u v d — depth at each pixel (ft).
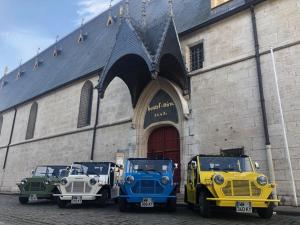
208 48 51.67
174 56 49.90
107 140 64.34
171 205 33.45
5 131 104.88
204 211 29.01
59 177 48.08
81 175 40.52
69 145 74.18
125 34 53.42
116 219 28.12
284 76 41.27
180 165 50.72
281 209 33.40
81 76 76.48
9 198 60.80
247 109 43.75
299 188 36.78
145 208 37.73
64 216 30.37
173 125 53.06
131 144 58.23
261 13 46.29
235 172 30.73
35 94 94.32
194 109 50.37
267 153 39.86
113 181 43.39
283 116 39.99
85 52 89.76
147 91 57.98
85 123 73.00
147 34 53.47
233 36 48.75
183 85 51.96
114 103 65.87
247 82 44.83
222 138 45.47
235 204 27.35
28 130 93.40
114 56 53.83
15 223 25.81
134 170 35.94
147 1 77.97
